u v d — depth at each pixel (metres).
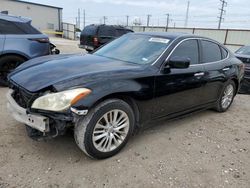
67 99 2.50
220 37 24.92
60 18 39.00
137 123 3.26
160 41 3.72
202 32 26.48
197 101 4.12
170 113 3.67
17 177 2.52
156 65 3.32
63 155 2.97
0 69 5.46
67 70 2.95
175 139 3.62
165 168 2.87
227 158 3.22
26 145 3.11
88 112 2.68
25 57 5.63
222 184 2.67
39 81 2.75
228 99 5.07
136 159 3.01
